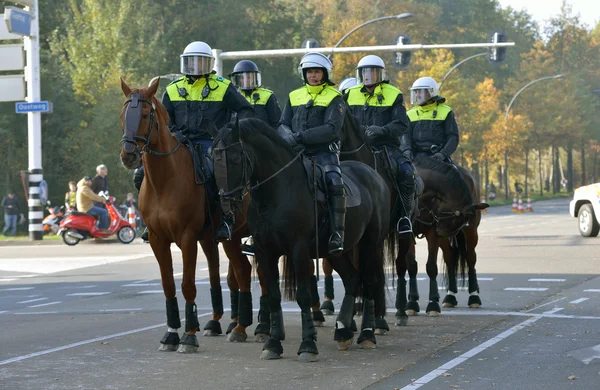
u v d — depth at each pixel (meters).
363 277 9.70
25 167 42.31
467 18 103.06
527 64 84.75
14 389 7.56
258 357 8.95
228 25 60.69
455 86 59.03
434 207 11.84
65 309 13.55
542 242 24.59
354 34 52.06
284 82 62.25
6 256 23.77
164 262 9.46
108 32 43.09
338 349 9.36
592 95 99.19
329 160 9.12
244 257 10.07
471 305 12.52
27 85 29.91
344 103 9.41
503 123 66.25
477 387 7.43
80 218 27.17
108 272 19.20
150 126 8.93
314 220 8.78
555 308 12.13
